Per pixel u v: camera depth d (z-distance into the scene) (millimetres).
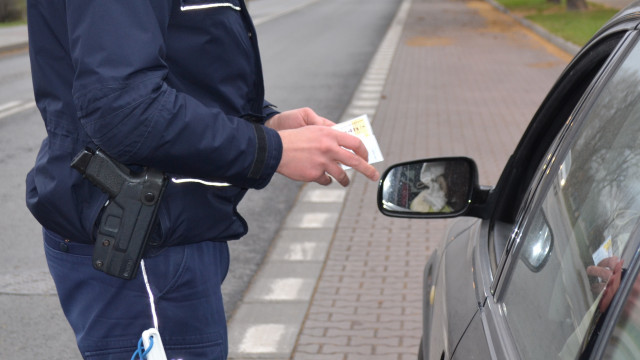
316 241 5824
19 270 5355
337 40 22609
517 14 27875
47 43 1789
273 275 5195
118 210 1798
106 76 1597
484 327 1668
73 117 1806
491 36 22078
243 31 1902
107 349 1955
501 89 13234
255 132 1750
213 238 1956
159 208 1845
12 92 14266
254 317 4574
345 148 1862
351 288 4961
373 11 35594
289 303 4750
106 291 1913
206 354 2014
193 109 1667
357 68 16359
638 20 1619
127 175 1790
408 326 4414
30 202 1888
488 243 2113
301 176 1817
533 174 2146
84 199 1849
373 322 4477
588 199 1445
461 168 2256
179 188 1846
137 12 1638
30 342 4340
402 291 4895
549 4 30344
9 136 10078
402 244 5730
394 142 9305
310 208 6641
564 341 1297
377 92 13133
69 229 1864
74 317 1985
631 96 1450
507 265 1734
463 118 10703
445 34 23141
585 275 1317
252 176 1764
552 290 1438
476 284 1924
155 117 1615
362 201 6785
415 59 17594
